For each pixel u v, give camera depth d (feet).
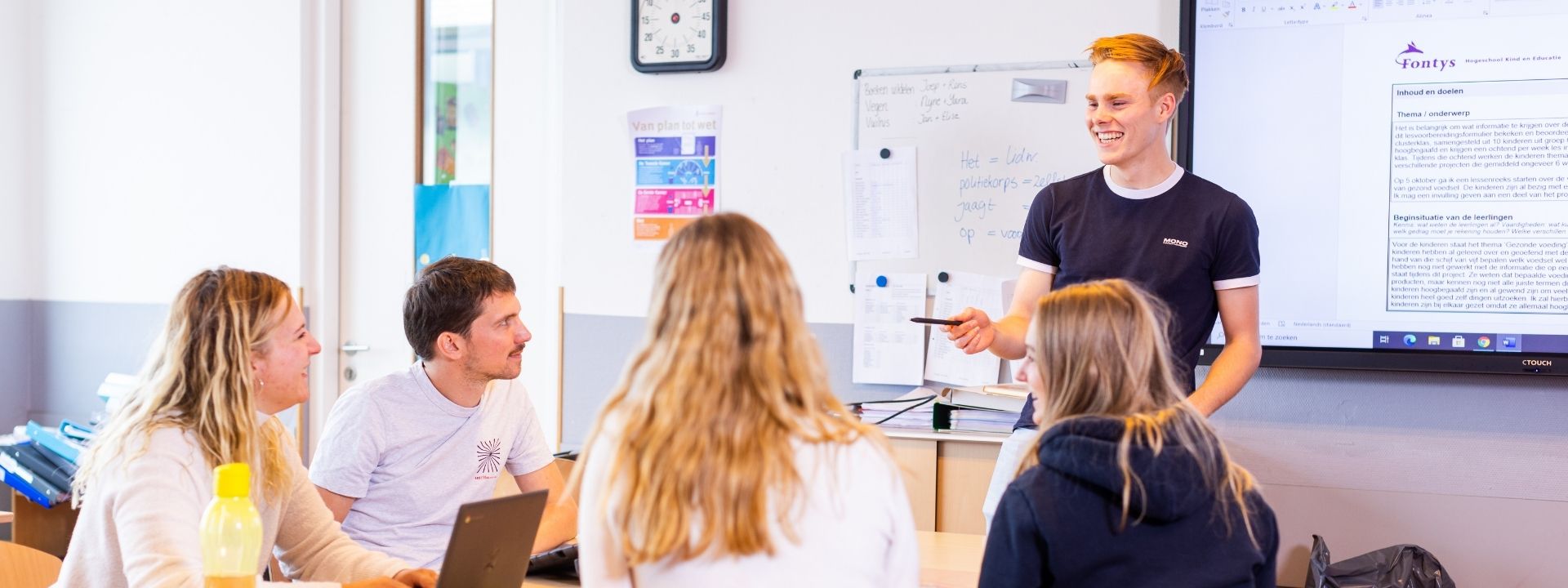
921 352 11.12
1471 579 9.98
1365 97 9.80
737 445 4.00
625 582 4.25
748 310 4.09
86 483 5.89
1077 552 5.05
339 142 13.50
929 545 7.84
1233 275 7.77
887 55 11.23
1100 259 7.90
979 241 10.99
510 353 7.47
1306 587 9.92
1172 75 7.65
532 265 12.80
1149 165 7.81
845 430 4.30
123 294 13.98
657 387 4.08
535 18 12.74
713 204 11.73
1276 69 9.95
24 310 14.29
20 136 14.25
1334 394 10.24
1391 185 9.78
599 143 12.05
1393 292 9.82
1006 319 8.11
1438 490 10.04
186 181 13.67
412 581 5.98
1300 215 9.95
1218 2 10.02
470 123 13.09
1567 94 9.42
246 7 13.37
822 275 11.44
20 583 6.50
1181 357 7.74
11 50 14.19
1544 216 9.51
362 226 13.46
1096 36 10.66
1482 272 9.65
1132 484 4.93
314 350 6.20
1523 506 9.88
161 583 5.10
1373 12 9.75
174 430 5.59
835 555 4.17
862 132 11.28
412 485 7.47
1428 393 10.05
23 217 14.25
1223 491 5.16
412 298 7.39
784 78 11.51
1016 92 10.85
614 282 12.02
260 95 13.34
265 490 5.99
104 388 13.12
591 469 4.29
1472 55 9.59
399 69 13.25
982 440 9.85
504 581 5.42
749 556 4.09
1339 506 10.24
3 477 11.21
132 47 13.88
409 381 7.54
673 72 11.73
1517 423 9.88
